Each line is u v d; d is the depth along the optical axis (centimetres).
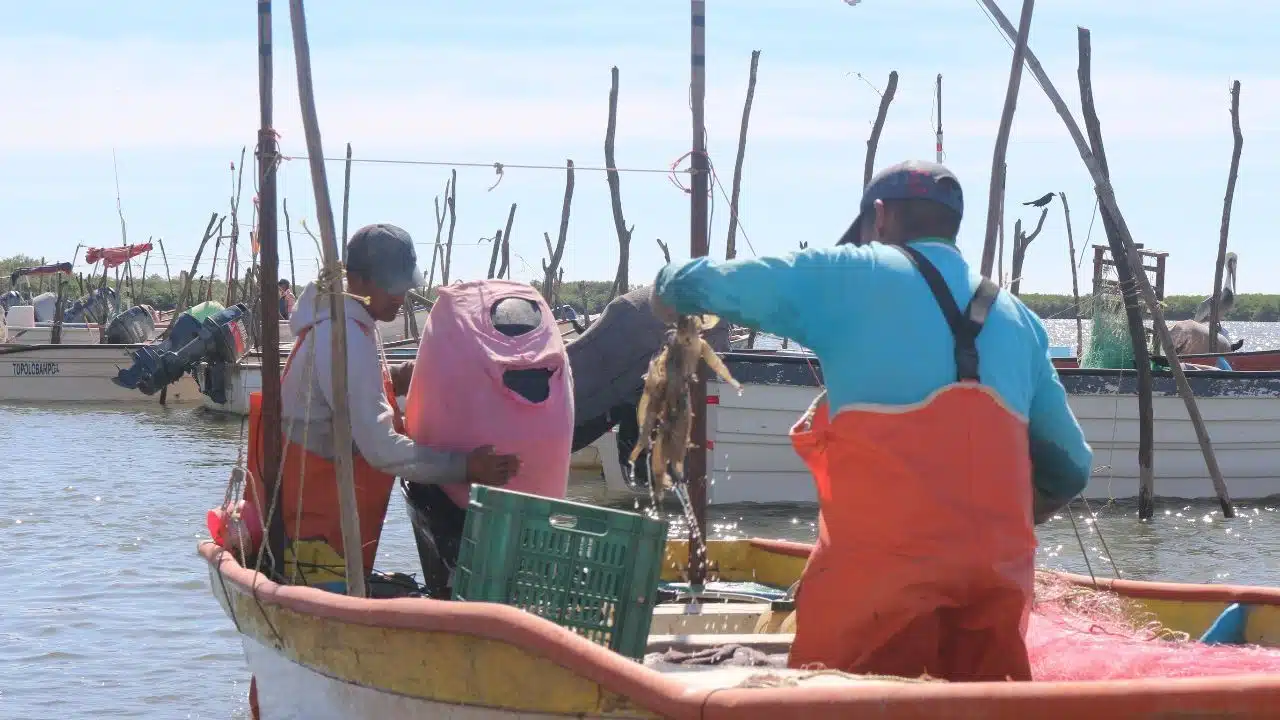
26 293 4831
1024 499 367
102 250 3956
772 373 1469
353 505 488
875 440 359
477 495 439
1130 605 511
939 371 360
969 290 374
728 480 1485
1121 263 1503
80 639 827
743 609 541
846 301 366
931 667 361
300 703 479
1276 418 1614
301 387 531
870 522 361
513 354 538
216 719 661
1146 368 1470
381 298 533
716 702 327
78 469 1794
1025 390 375
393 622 400
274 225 549
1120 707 311
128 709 677
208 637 835
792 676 341
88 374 3106
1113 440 1579
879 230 394
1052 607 489
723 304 377
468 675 385
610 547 436
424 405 544
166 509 1415
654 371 425
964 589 357
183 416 2756
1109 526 1392
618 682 348
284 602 461
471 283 570
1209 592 500
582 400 1311
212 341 2636
